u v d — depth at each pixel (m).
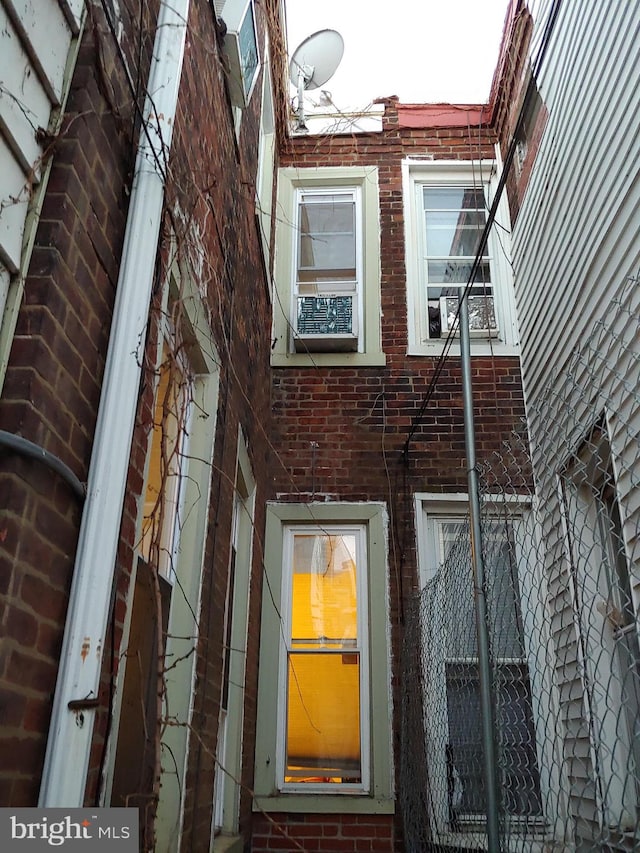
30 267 1.66
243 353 4.45
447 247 6.55
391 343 6.04
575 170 4.41
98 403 1.93
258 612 5.01
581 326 4.25
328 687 5.05
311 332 6.00
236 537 4.55
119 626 1.99
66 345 1.73
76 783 1.57
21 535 1.49
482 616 3.09
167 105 2.44
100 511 1.79
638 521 3.34
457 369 5.88
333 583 5.33
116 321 2.01
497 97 6.65
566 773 4.09
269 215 6.00
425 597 4.64
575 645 4.09
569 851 3.62
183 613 3.02
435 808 4.20
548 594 4.42
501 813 3.05
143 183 2.21
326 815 4.66
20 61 1.62
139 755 2.38
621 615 3.63
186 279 2.79
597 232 4.02
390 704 4.89
